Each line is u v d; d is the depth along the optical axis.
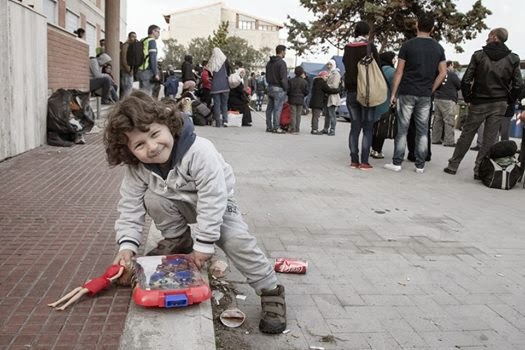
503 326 2.95
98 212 4.26
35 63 7.29
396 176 7.40
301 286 3.36
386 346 2.67
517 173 6.83
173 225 2.95
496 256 4.11
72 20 18.36
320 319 2.92
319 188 6.32
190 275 2.71
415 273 3.67
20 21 6.69
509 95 7.16
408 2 28.41
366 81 7.30
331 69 12.85
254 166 7.63
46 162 6.41
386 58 8.58
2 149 6.29
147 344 2.25
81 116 8.52
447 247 4.28
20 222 3.90
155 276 2.66
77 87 10.27
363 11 29.36
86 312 2.50
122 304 2.60
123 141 2.43
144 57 13.00
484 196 6.36
